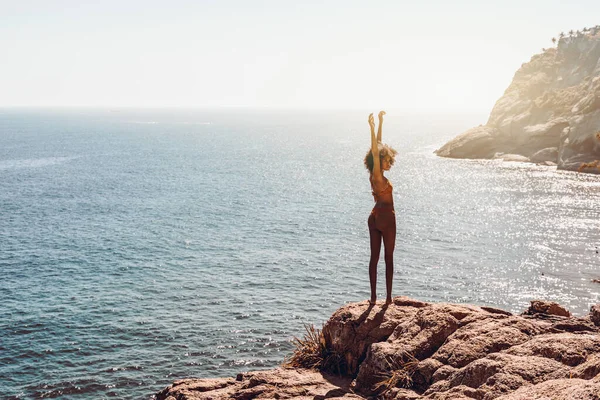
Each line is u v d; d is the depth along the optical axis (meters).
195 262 57.81
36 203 91.94
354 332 9.02
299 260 58.66
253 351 36.72
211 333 39.47
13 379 32.84
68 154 180.75
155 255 60.44
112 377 33.16
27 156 173.50
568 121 124.44
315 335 9.63
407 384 7.45
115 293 47.94
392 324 8.81
